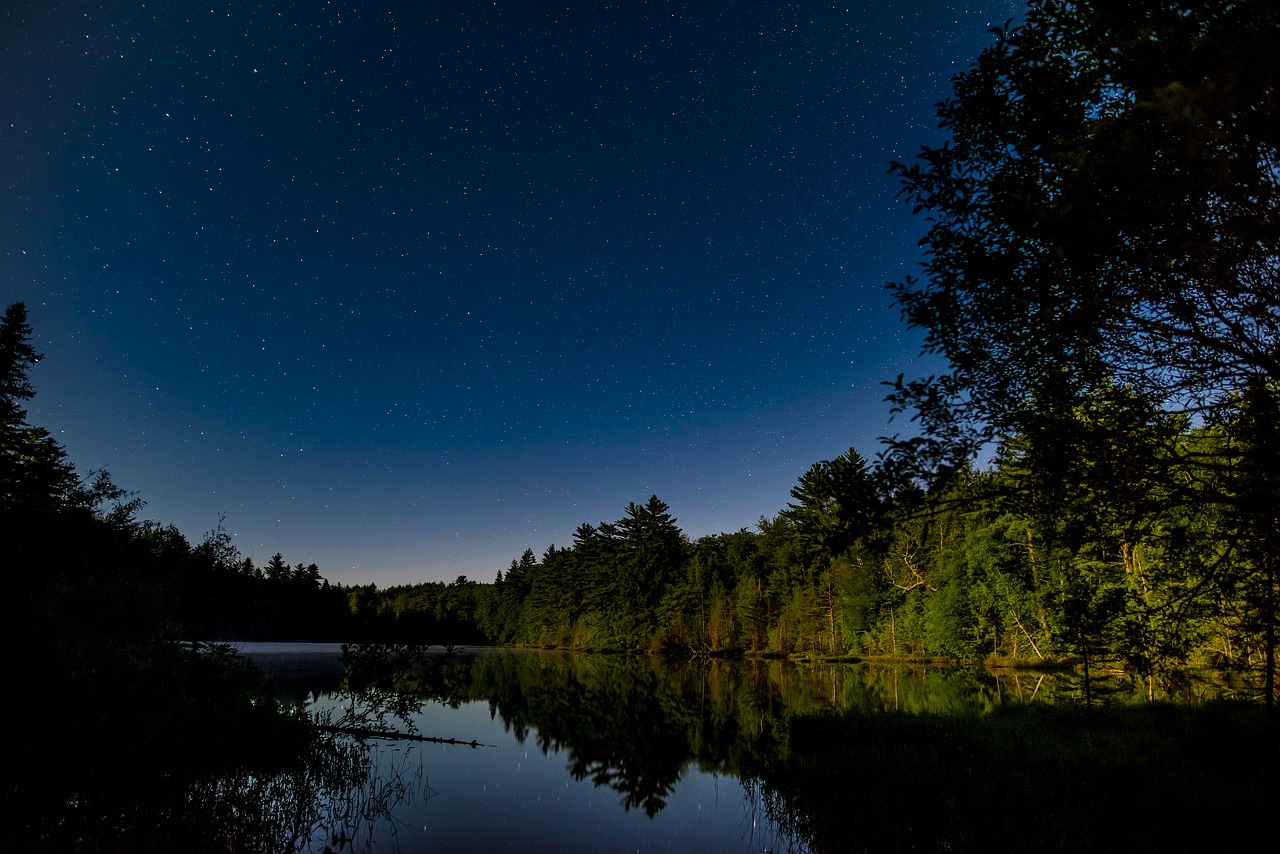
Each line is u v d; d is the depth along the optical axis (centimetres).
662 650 6650
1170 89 355
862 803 1003
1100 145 439
